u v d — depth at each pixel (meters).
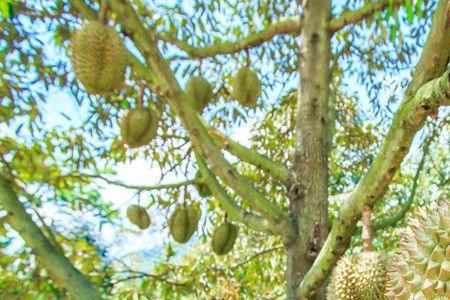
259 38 4.16
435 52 2.38
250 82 4.13
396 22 3.41
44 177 4.64
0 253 4.12
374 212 7.06
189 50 4.12
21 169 4.62
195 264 6.39
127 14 2.50
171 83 2.71
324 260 2.93
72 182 5.16
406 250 2.12
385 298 2.48
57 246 2.96
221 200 3.69
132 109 3.47
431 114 2.38
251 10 6.39
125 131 3.43
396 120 2.51
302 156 3.82
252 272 7.07
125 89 5.09
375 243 6.89
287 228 3.51
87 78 2.84
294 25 4.20
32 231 2.65
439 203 2.19
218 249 4.50
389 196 7.45
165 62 2.65
